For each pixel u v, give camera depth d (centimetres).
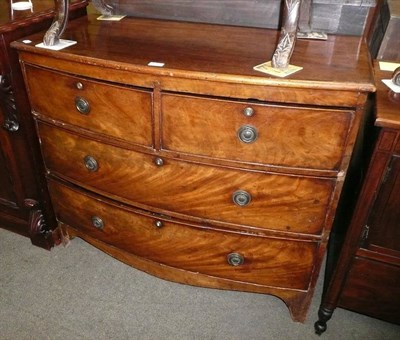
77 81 121
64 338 143
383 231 120
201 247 139
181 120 113
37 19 138
